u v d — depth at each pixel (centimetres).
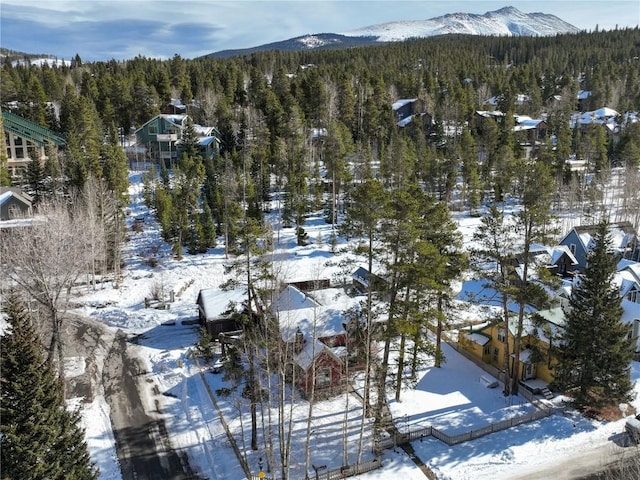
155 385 3709
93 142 7500
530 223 3328
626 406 3316
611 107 13262
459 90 11362
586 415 3250
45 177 7075
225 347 4125
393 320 2986
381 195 2952
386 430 3098
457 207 7925
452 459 2867
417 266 2900
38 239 3431
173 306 5088
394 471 2773
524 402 3425
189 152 8456
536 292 3225
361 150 7981
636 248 5988
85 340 4412
